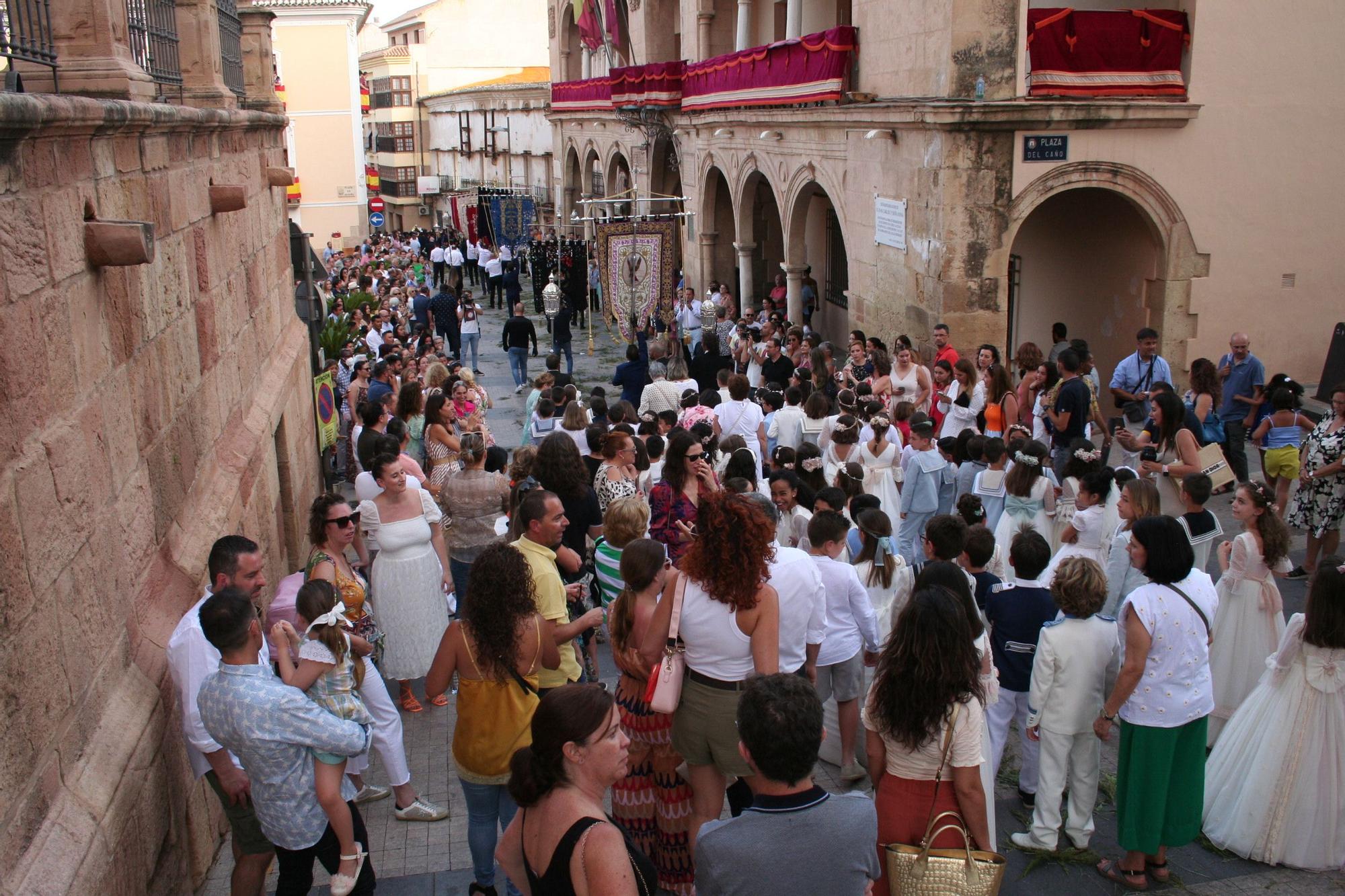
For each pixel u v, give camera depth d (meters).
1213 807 5.89
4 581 3.61
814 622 5.57
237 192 7.34
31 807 3.76
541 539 5.84
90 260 4.61
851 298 17.62
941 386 12.23
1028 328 16.86
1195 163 14.33
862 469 8.82
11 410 3.75
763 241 26.56
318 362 14.02
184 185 6.54
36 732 3.84
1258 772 5.66
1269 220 14.73
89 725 4.37
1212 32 14.00
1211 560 9.84
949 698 4.29
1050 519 8.11
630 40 30.34
